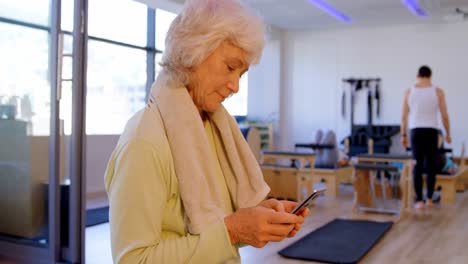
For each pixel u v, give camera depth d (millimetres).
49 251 3232
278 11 7312
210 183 875
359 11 7230
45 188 3293
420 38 7953
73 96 3113
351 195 6410
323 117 8695
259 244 812
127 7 6949
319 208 5391
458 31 7688
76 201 3152
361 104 8391
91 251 3586
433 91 5273
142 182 794
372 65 8305
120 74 7047
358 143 8195
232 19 833
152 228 795
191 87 898
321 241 3830
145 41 7273
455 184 6270
